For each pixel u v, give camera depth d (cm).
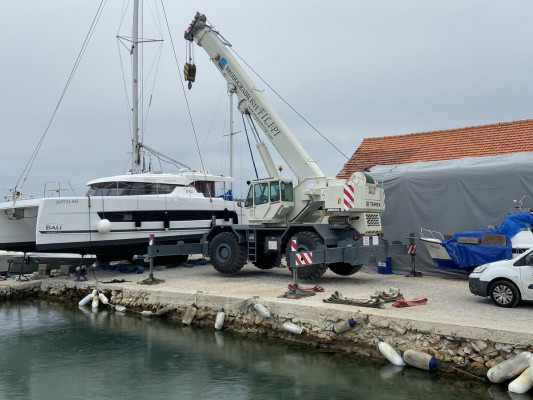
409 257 1389
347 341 813
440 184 1351
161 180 1585
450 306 871
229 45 1455
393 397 623
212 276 1374
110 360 801
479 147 1590
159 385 684
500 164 1266
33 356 829
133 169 1752
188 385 683
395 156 1738
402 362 729
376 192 1216
